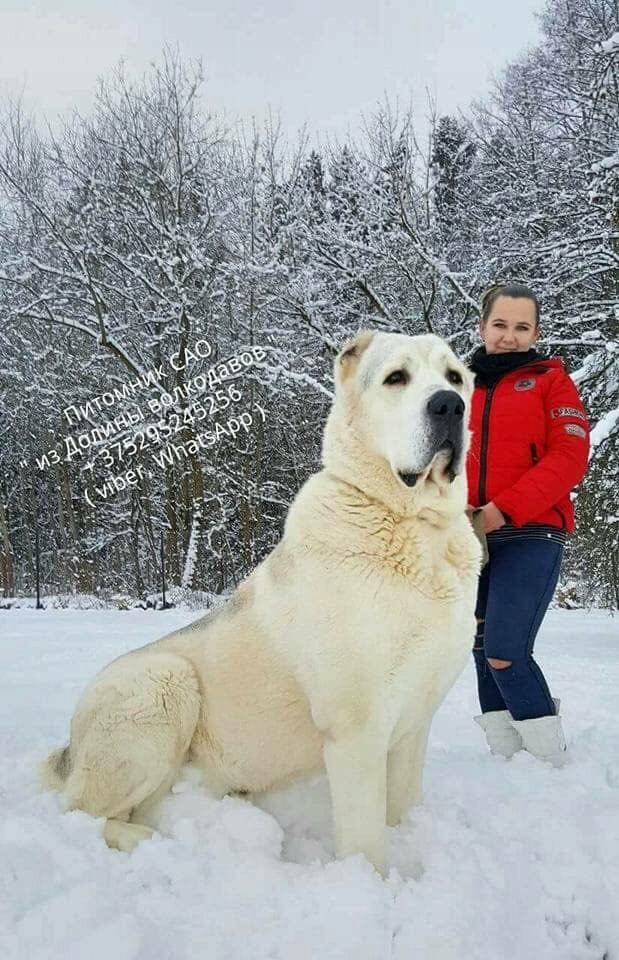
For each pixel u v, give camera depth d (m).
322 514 2.96
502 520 3.70
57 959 1.99
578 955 2.45
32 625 10.95
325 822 3.12
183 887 2.46
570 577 16.22
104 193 23.06
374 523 2.85
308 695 2.89
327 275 19.38
